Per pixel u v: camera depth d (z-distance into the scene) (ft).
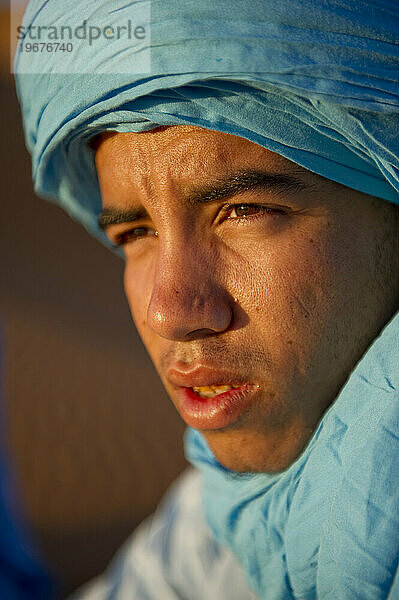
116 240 4.07
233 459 3.71
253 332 3.43
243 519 4.11
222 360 3.48
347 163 3.28
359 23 3.12
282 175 3.28
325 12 3.10
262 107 3.18
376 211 3.43
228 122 3.21
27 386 17.74
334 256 3.38
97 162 3.80
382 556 3.01
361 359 3.51
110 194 3.73
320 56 3.11
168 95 3.24
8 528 7.10
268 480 3.85
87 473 14.26
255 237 3.37
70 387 17.69
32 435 15.71
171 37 3.15
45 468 14.49
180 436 15.55
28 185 33.06
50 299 23.18
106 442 15.38
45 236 28.91
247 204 3.35
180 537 5.41
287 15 3.09
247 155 3.27
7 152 34.83
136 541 5.85
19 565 6.97
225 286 3.43
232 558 5.14
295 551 3.50
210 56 3.11
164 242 3.46
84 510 13.03
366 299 3.46
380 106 3.14
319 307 3.40
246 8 3.11
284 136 3.19
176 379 3.60
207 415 3.57
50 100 3.68
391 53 3.15
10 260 26.53
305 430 3.59
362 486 3.06
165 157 3.35
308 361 3.46
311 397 3.52
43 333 20.72
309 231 3.36
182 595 5.19
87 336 20.45
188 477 5.96
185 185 3.35
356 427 3.24
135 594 5.36
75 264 26.30
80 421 16.20
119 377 18.06
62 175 4.55
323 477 3.34
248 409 3.54
